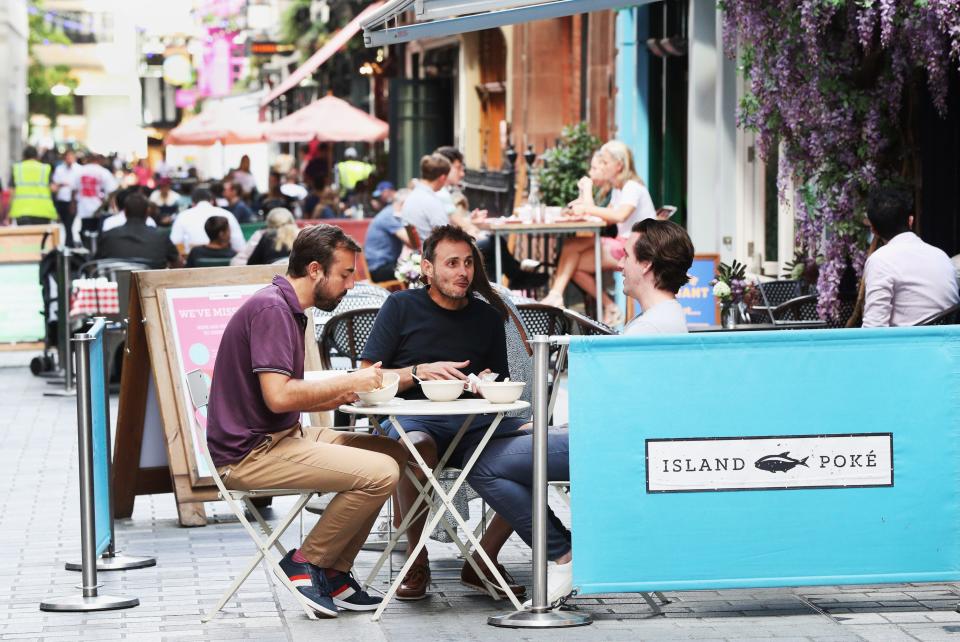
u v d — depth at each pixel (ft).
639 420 27.48
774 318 46.29
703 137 73.20
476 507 40.47
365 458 28.99
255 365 28.68
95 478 31.45
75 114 314.76
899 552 28.02
